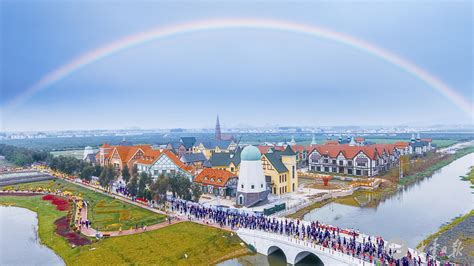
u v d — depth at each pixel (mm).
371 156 166875
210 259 71000
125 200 117188
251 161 108625
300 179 162875
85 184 148750
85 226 90000
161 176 112250
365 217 101750
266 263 71438
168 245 76000
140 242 77938
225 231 82875
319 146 189750
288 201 114312
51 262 72000
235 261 71875
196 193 109750
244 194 108000
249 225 83562
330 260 63656
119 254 72062
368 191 136875
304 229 76062
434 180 164500
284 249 71625
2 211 111062
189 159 168000
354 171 172250
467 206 114562
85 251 74125
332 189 135750
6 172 183000
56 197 124688
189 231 83750
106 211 102688
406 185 152625
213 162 150500
